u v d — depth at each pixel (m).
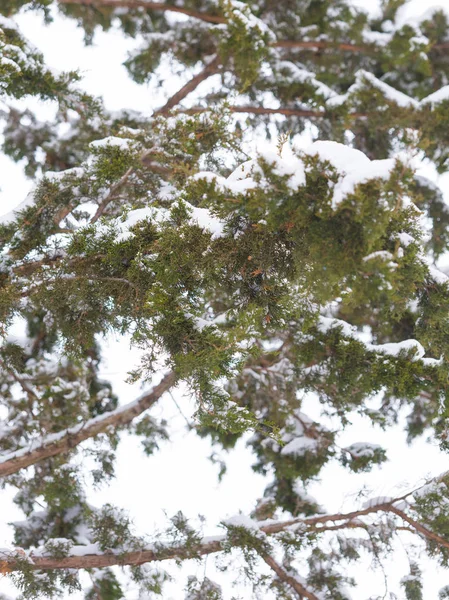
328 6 11.69
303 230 4.20
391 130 11.78
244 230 4.57
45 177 6.99
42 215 6.91
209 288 4.93
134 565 9.15
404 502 9.22
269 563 9.70
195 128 7.11
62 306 5.48
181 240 4.62
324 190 4.02
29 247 6.73
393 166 3.83
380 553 9.45
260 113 12.05
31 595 8.59
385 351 7.30
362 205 3.81
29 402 9.73
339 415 8.80
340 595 9.66
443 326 6.49
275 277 4.70
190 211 4.81
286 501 12.30
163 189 7.51
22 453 8.72
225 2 9.87
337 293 4.24
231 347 4.48
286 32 11.70
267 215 4.22
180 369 4.43
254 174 4.08
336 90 12.82
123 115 10.88
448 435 8.45
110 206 7.77
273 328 4.91
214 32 9.44
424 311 6.54
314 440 11.02
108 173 6.72
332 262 4.03
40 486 10.53
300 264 4.34
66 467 9.58
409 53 11.39
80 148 11.24
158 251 4.82
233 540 8.88
